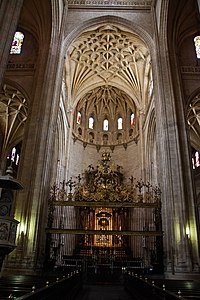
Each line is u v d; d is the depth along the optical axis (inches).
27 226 547.8
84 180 1205.1
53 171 1043.9
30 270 508.1
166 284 329.7
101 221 1058.7
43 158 613.6
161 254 583.5
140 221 991.6
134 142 1262.3
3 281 325.4
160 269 571.2
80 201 616.7
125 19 877.2
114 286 634.8
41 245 560.7
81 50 1102.4
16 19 395.2
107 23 898.7
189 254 525.0
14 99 992.9
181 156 621.0
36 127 644.1
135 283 395.5
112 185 727.1
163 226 592.1
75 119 1307.8
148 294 281.3
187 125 666.8
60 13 824.9
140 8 897.5
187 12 808.3
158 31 810.8
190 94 784.9
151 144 1073.5
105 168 948.6
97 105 1401.3
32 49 858.1
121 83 1237.1
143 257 851.4
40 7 775.7
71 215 1029.8
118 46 1093.8
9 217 394.9
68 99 1175.6
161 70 735.7
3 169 1034.1
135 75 1171.9
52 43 765.3
